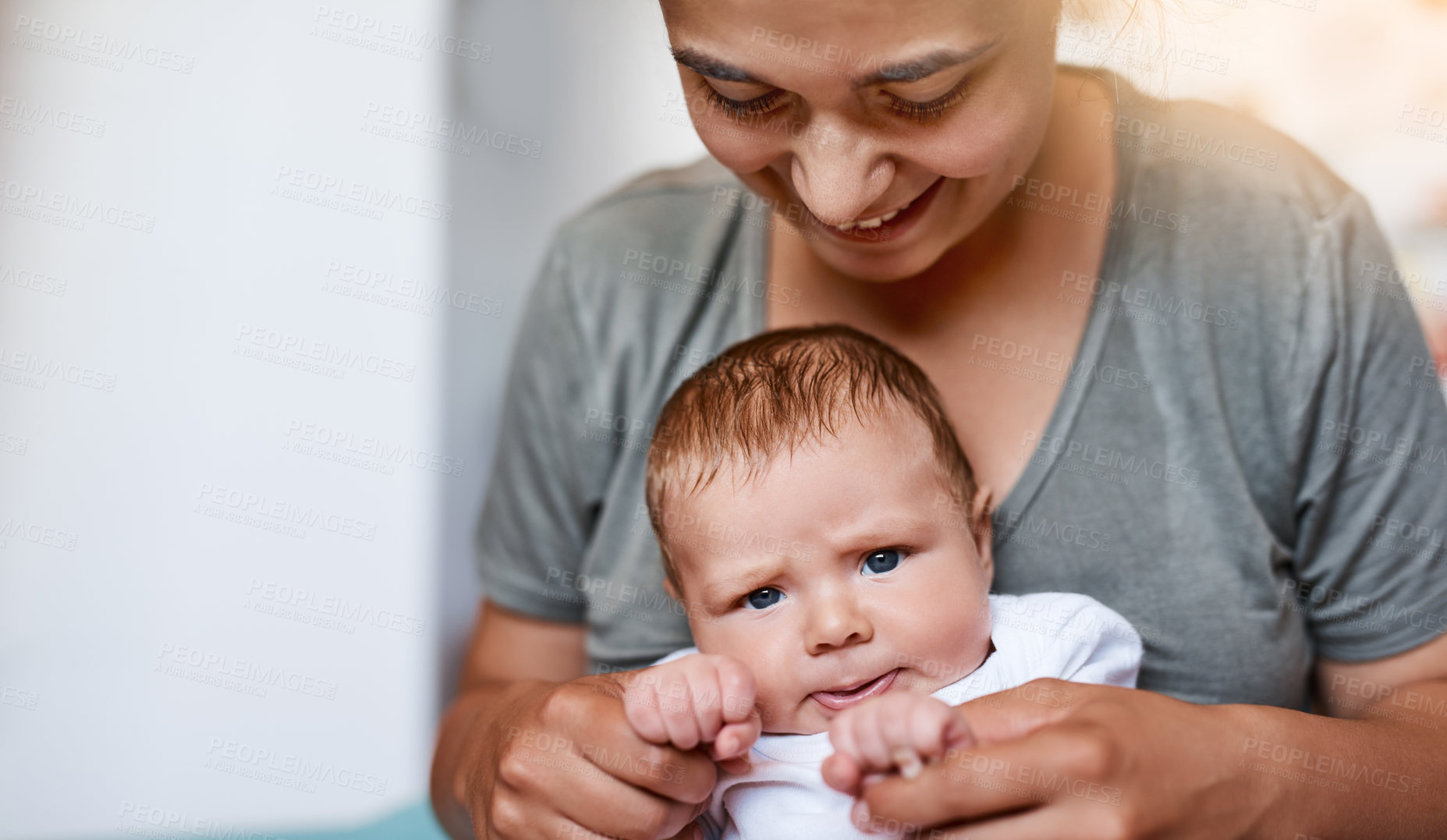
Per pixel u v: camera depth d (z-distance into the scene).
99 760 2.14
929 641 0.94
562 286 1.24
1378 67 2.10
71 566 2.13
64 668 2.13
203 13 2.15
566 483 1.24
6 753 2.10
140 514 2.16
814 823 0.91
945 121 0.77
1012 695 0.80
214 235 2.18
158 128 2.14
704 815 0.99
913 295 1.10
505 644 1.30
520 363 1.28
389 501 2.28
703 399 1.04
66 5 2.09
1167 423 1.02
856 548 0.95
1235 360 1.02
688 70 0.81
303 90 2.21
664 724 0.79
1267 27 2.09
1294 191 1.05
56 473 2.12
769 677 0.95
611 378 1.19
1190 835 0.75
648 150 2.45
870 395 1.00
